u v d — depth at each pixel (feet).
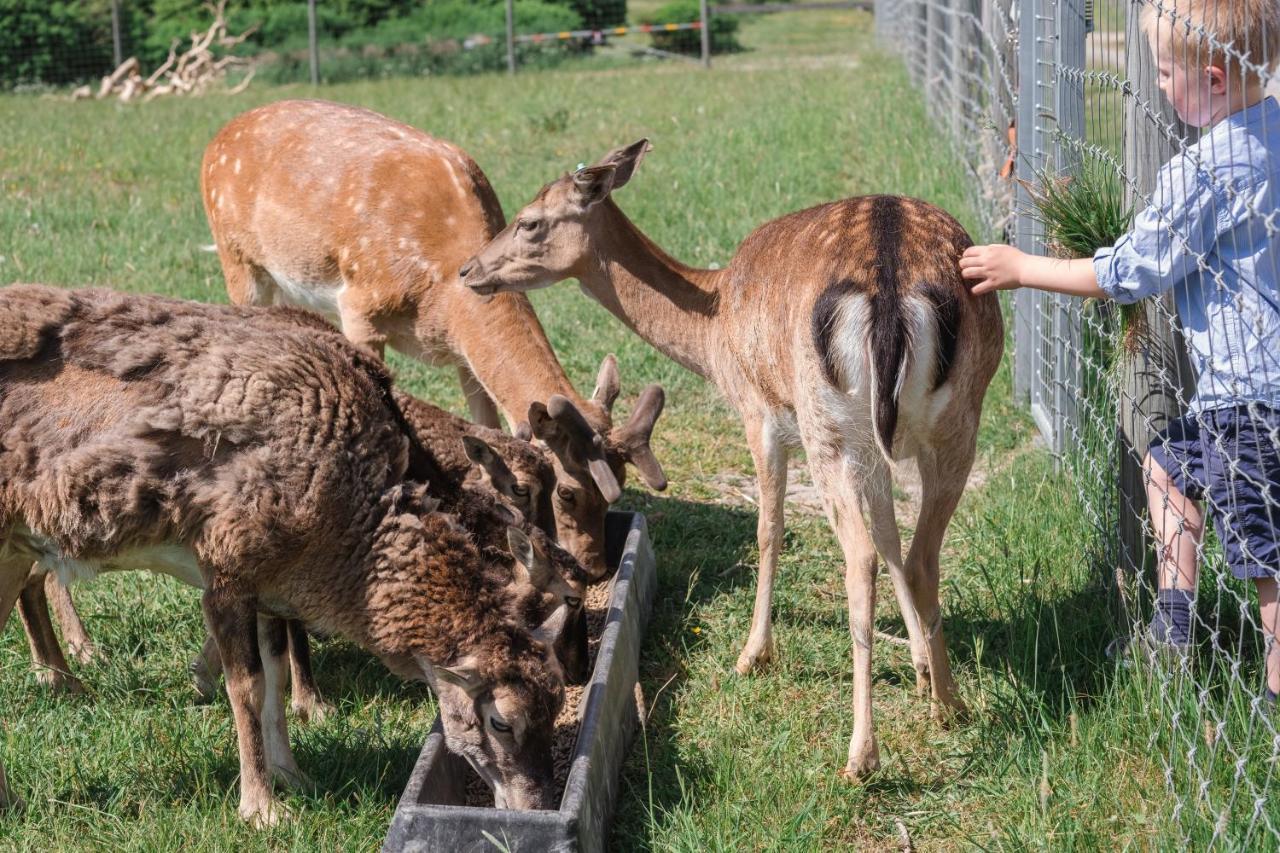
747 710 14.21
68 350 12.18
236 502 11.91
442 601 12.15
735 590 17.10
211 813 12.50
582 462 15.62
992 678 14.29
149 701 14.82
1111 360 15.01
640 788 13.03
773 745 13.26
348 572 12.42
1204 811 11.26
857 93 55.67
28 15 80.48
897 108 48.32
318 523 12.16
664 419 22.56
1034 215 16.94
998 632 15.19
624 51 88.33
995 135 26.16
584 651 14.38
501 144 46.50
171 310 12.77
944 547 17.75
